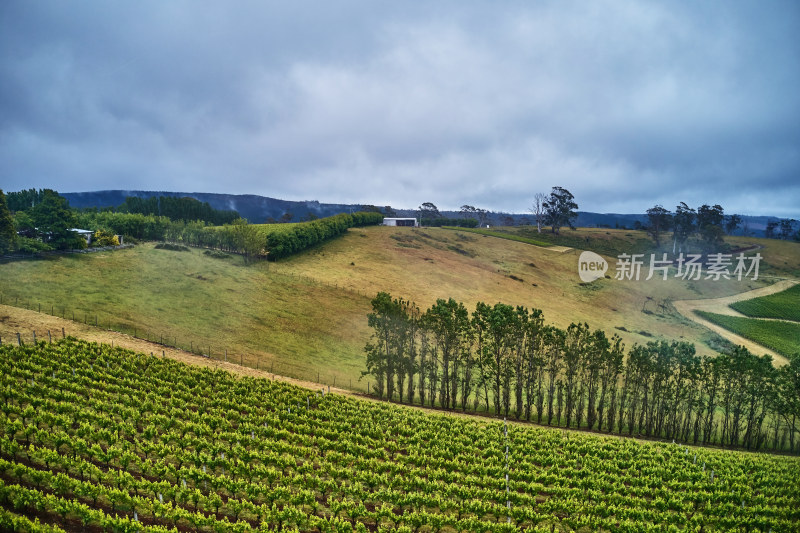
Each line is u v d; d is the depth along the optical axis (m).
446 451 45.12
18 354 50.03
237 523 29.08
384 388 76.81
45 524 25.19
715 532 35.78
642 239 197.12
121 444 36.47
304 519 30.91
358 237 163.00
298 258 131.50
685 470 46.09
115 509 29.66
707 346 108.44
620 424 70.12
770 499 41.72
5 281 76.69
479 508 35.09
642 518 36.44
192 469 33.69
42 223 95.31
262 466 37.78
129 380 49.44
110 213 134.25
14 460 32.19
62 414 38.62
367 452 43.00
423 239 170.88
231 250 125.19
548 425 68.56
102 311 74.25
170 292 89.31
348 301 105.06
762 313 129.50
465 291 125.88
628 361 72.69
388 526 33.28
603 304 132.12
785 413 69.56
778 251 184.00
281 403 52.44
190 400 49.00
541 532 33.00
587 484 41.16
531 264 157.25
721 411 85.06
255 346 77.06
